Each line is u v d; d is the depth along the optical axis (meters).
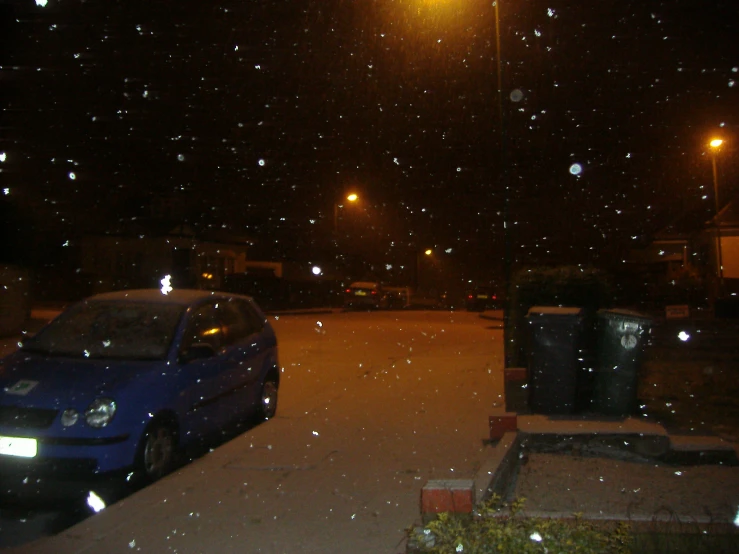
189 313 8.05
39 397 6.52
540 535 3.93
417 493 6.16
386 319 29.58
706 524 4.74
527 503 5.71
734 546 4.59
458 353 16.59
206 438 8.08
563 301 10.57
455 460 7.14
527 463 6.96
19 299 17.56
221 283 37.31
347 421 9.02
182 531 5.39
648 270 34.31
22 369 7.01
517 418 7.90
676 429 7.94
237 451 7.60
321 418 9.24
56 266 34.75
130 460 6.48
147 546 5.13
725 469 6.73
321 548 5.06
